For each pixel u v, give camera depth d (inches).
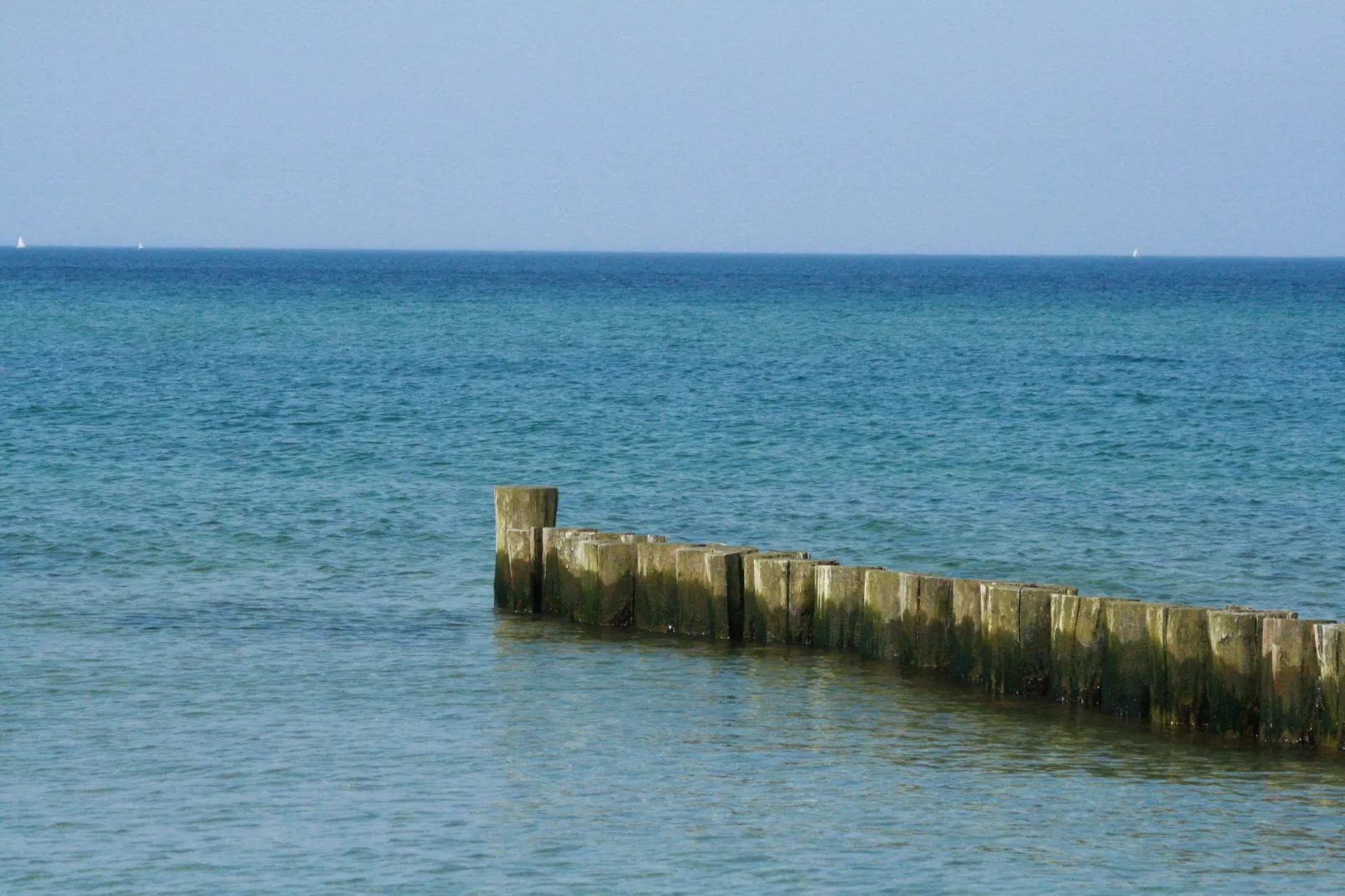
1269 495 1995.6
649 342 5152.6
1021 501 1941.4
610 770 898.7
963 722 1005.8
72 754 916.0
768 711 1028.5
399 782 871.1
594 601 1277.1
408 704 1038.4
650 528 1764.3
